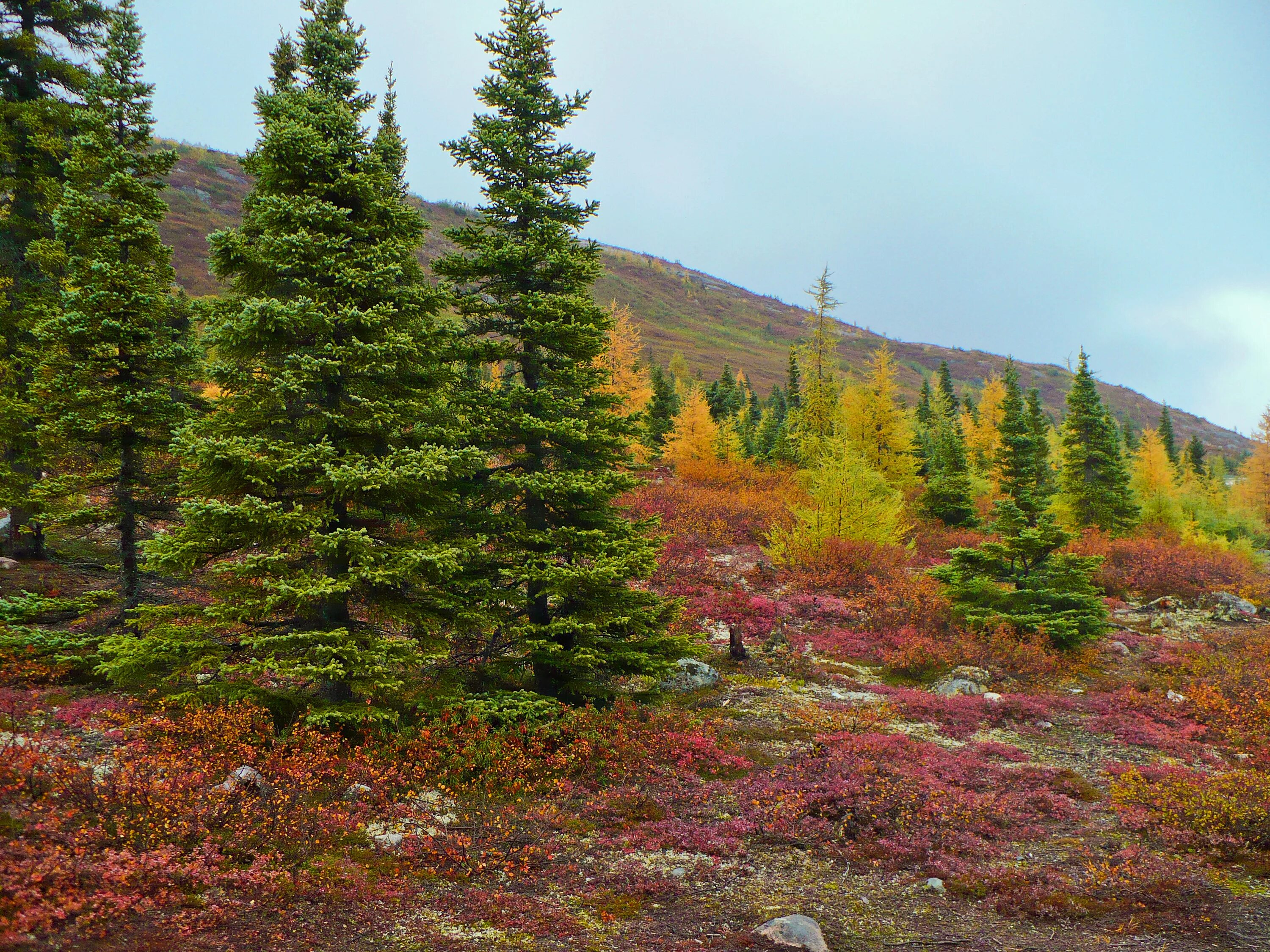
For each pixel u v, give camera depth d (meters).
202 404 15.38
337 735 10.42
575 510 14.12
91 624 13.91
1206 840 9.45
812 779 11.57
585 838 9.61
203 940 6.02
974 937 7.41
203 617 10.96
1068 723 16.16
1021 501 27.20
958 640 20.55
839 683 18.62
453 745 11.10
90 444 14.41
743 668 19.36
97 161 14.55
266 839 7.92
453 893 7.78
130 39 15.00
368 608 12.05
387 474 10.62
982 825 10.30
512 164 13.66
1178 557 32.38
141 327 14.51
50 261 17.55
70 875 6.00
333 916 6.90
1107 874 8.54
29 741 8.06
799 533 28.80
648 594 14.41
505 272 13.69
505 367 15.59
